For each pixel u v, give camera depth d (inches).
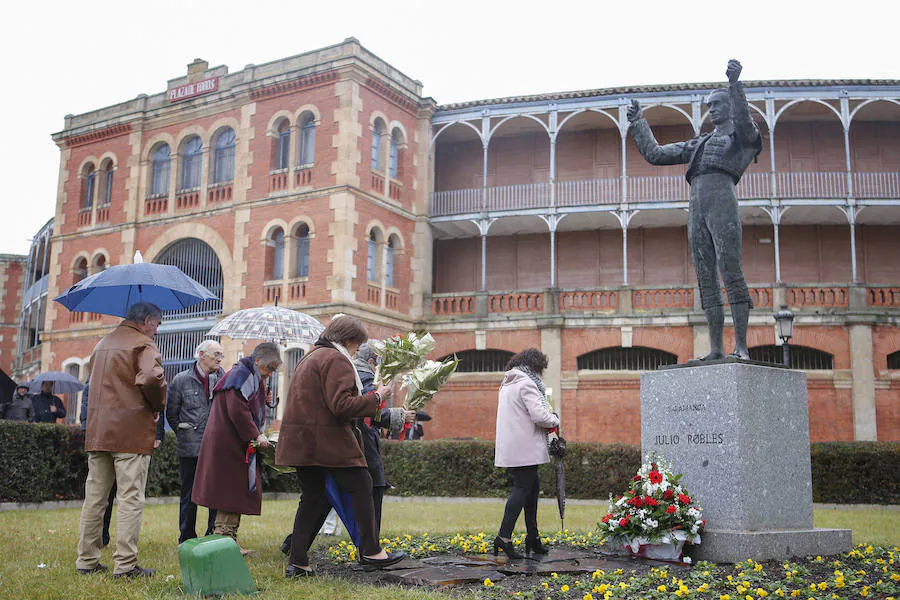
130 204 1096.2
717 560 261.3
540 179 1143.0
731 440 268.4
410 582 226.5
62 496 519.2
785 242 1085.8
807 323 922.1
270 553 287.7
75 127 1162.0
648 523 265.6
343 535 354.0
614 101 1014.4
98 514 245.8
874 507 581.0
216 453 267.7
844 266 1071.6
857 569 251.0
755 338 922.7
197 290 292.0
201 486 266.7
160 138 1093.8
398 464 647.8
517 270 1149.7
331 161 946.1
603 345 954.7
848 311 912.9
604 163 1126.4
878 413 897.5
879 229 1077.8
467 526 406.6
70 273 1146.7
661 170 1107.3
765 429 276.8
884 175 1025.5
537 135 1153.4
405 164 1046.4
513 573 242.8
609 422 938.1
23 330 1491.1
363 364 292.0
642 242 1115.3
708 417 275.4
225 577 208.5
